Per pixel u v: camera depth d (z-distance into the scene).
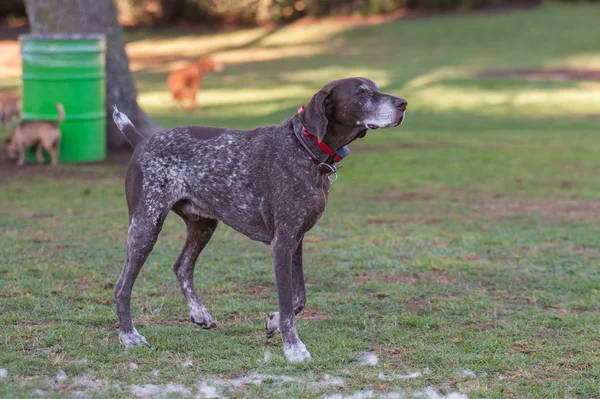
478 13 51.38
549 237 11.16
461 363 6.54
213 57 43.53
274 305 8.04
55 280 8.66
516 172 16.41
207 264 9.45
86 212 12.17
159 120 22.92
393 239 10.89
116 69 17.30
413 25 48.88
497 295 8.58
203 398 5.70
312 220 6.57
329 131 6.57
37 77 15.80
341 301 8.23
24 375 6.05
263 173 6.57
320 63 39.94
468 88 31.88
